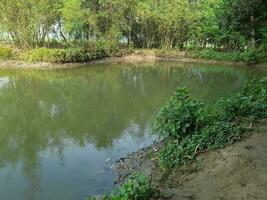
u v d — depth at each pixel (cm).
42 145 1057
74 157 947
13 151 1010
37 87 2038
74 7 3275
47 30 3334
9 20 3034
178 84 2105
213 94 1725
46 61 2838
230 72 2636
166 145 836
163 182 668
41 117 1384
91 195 723
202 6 3762
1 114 1438
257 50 3123
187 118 800
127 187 567
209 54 3369
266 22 1197
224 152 693
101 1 3425
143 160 839
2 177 834
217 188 588
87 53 3106
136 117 1346
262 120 840
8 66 2756
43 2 3105
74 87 2041
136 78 2375
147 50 3556
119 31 3516
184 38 3759
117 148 1002
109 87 2036
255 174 598
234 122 807
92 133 1158
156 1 3756
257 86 1038
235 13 1152
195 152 729
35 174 842
